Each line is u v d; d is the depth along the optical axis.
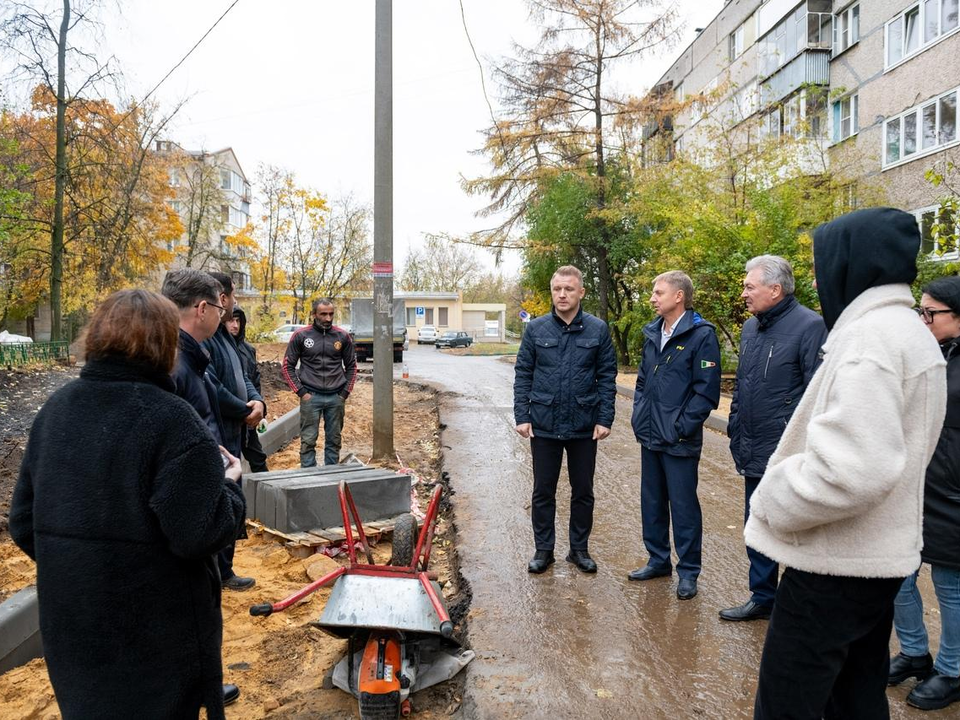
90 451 2.10
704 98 21.70
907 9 19.02
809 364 4.15
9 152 16.23
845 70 21.80
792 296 4.36
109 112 20.94
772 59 24.77
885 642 2.31
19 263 23.22
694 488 4.75
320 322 7.75
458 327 65.44
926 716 3.34
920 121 18.69
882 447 1.95
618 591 4.82
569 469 5.20
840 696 2.36
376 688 3.10
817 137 20.42
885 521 2.07
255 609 3.07
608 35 22.20
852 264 2.20
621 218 22.53
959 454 3.35
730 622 4.35
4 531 5.84
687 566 4.76
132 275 24.81
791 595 2.19
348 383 7.95
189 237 31.16
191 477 2.12
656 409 4.84
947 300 3.44
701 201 17.14
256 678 3.85
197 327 3.98
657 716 3.38
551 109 22.86
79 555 2.07
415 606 3.26
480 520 6.39
